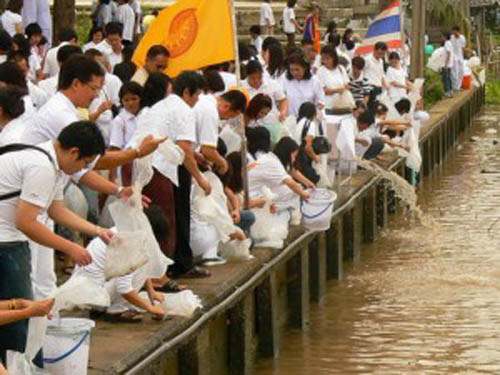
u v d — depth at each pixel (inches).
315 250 593.0
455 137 1306.6
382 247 733.9
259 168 517.3
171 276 443.2
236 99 485.4
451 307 569.3
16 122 366.9
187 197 440.5
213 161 456.4
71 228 321.1
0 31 520.4
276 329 504.1
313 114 617.9
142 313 394.3
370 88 825.5
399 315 560.7
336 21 1396.4
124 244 328.5
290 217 550.0
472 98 1535.4
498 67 1991.9
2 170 293.4
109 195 397.1
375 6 1419.8
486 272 646.5
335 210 629.3
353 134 693.3
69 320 327.3
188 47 504.1
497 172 1074.1
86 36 1051.3
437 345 505.7
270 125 586.6
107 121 511.2
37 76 631.8
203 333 406.9
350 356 497.7
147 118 426.9
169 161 416.8
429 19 1675.7
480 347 502.3
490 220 812.6
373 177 752.3
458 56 1402.6
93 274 365.4
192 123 429.1
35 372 315.3
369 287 622.5
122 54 650.8
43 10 763.4
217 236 469.4
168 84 434.9
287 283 551.8
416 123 843.4
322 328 544.7
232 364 464.8
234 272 456.8
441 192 949.2
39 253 332.5
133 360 346.6
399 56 935.7
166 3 1279.5
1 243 296.0
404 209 861.2
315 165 619.5
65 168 302.0
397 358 490.0
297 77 655.1
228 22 507.8
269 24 1280.8
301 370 480.7
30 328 300.4
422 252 712.4
